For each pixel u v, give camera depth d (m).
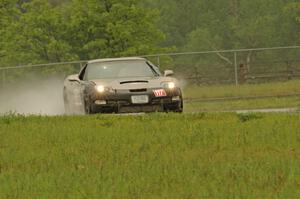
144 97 66.06
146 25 160.88
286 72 124.62
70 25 162.25
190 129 47.12
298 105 85.75
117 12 159.00
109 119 55.44
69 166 34.47
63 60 160.75
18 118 57.56
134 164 33.88
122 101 65.69
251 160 33.53
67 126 51.59
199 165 32.94
